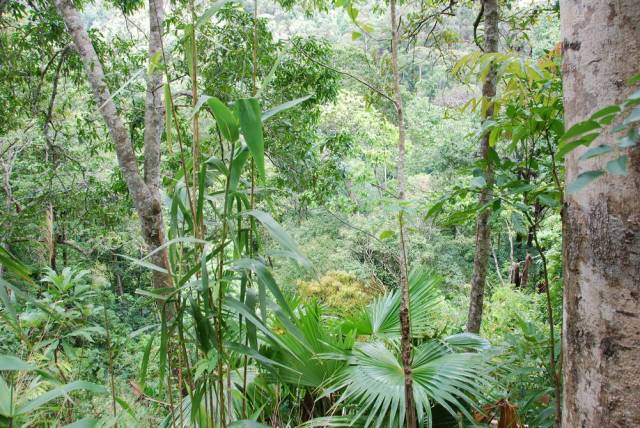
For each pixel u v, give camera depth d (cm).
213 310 143
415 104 1327
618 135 104
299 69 534
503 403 207
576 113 115
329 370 224
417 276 278
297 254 139
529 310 512
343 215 979
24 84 615
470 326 325
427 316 260
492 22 328
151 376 311
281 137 545
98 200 645
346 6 186
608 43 107
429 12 464
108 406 218
